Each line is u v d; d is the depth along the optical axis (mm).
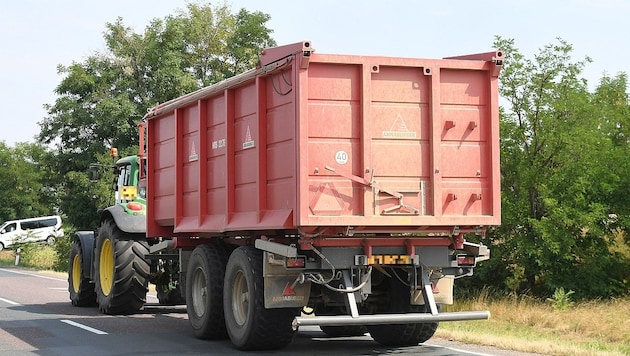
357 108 9523
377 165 9562
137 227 14891
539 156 18234
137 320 14609
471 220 9852
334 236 9617
